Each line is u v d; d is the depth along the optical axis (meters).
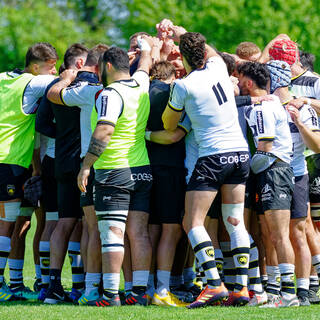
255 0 85.50
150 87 21.44
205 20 87.50
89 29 114.75
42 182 22.97
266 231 20.98
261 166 20.31
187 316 17.39
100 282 22.64
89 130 21.30
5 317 17.69
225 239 22.02
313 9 84.19
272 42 25.69
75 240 23.30
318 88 23.33
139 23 93.44
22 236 24.30
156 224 21.53
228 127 19.59
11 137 22.72
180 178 20.89
